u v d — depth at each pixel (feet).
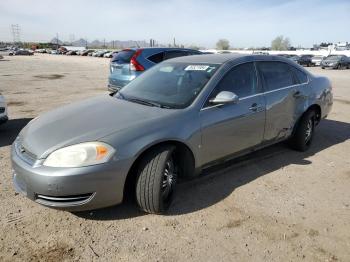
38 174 9.57
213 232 10.32
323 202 12.33
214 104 12.52
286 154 17.25
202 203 11.99
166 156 10.64
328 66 105.19
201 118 11.98
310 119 17.65
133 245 9.62
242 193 12.81
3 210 11.20
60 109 13.10
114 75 29.14
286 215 11.37
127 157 10.04
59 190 9.53
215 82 12.89
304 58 122.42
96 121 11.00
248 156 16.67
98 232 10.18
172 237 10.03
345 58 107.14
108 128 10.44
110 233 10.14
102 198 9.98
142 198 10.65
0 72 73.20
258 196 12.62
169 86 13.50
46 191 9.60
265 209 11.71
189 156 11.93
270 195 12.73
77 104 13.47
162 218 10.98
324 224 10.90
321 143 19.47
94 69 88.53
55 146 9.87
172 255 9.25
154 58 28.25
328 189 13.39
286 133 16.33
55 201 9.77
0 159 15.80
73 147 9.75
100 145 9.82
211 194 12.66
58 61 137.69
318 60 125.70
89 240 9.80
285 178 14.28
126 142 10.10
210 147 12.48
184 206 11.76
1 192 12.44
